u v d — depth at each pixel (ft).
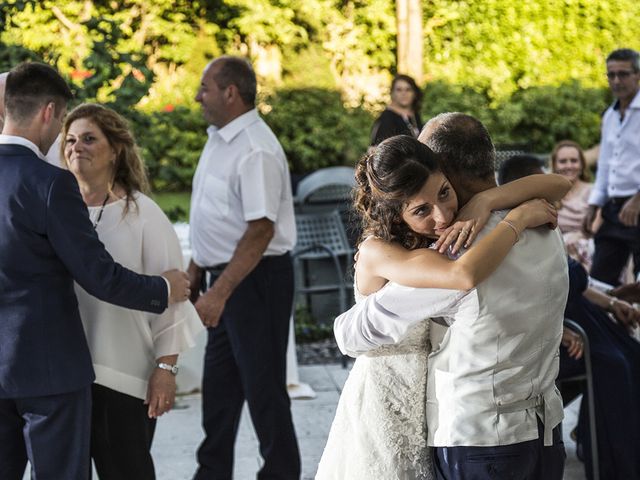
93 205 12.02
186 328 12.41
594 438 14.96
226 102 14.53
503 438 8.71
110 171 12.09
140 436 12.21
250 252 14.17
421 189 8.54
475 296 8.52
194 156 30.04
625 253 22.50
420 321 8.92
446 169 9.02
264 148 14.40
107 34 20.31
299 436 18.10
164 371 12.19
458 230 8.57
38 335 10.66
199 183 15.06
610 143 22.40
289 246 14.93
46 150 11.22
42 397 10.73
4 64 19.97
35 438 10.82
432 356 9.04
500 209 8.81
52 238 10.63
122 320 11.97
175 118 23.66
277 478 14.71
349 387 9.45
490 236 8.49
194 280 15.56
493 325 8.57
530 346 8.73
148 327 12.25
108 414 12.04
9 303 10.64
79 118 11.94
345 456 9.41
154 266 12.17
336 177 27.07
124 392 12.03
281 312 14.75
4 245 10.57
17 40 20.95
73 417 10.90
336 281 26.76
